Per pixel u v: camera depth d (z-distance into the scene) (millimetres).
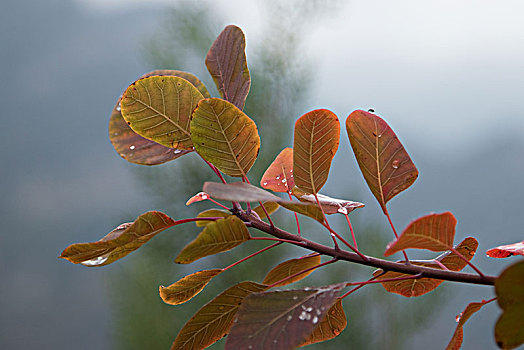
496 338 849
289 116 4539
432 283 1005
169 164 4207
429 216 866
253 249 4180
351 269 4230
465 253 994
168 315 4137
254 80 4484
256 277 4164
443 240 882
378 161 953
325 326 983
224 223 893
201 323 937
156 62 4543
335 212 968
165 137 958
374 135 951
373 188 955
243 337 876
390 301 4211
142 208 4320
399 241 873
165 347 4027
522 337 849
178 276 4203
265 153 4363
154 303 4102
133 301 4117
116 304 4199
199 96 954
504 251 971
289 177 993
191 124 932
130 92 945
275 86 4566
